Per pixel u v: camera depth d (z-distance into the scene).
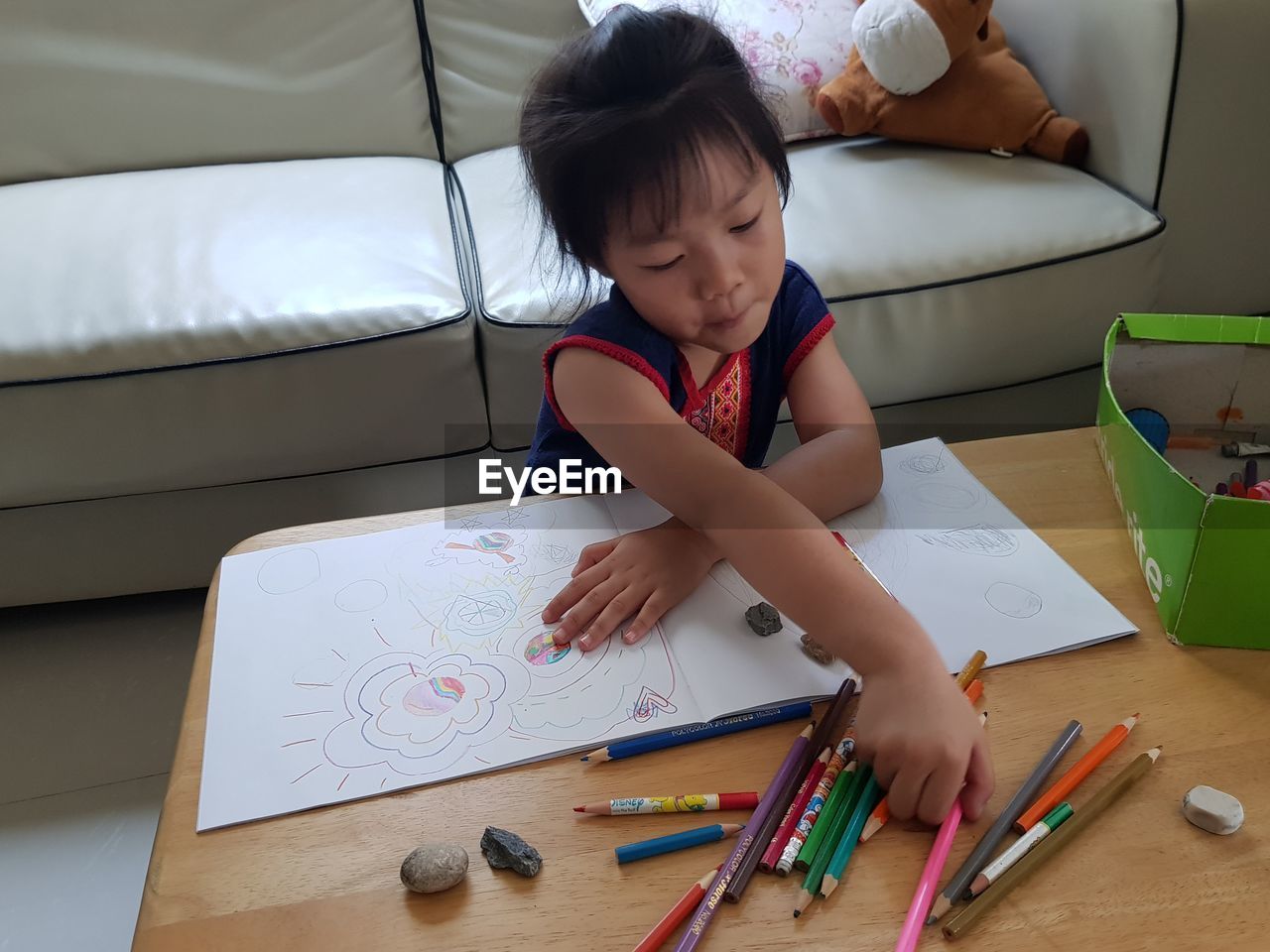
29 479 1.16
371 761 0.55
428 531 0.73
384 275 1.20
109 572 1.29
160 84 1.50
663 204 0.64
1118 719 0.56
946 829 0.50
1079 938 0.46
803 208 1.29
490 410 1.23
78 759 1.18
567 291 1.16
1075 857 0.49
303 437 1.18
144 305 1.15
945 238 1.22
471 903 0.48
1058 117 1.38
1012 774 0.54
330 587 0.68
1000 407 1.34
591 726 0.57
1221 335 0.76
